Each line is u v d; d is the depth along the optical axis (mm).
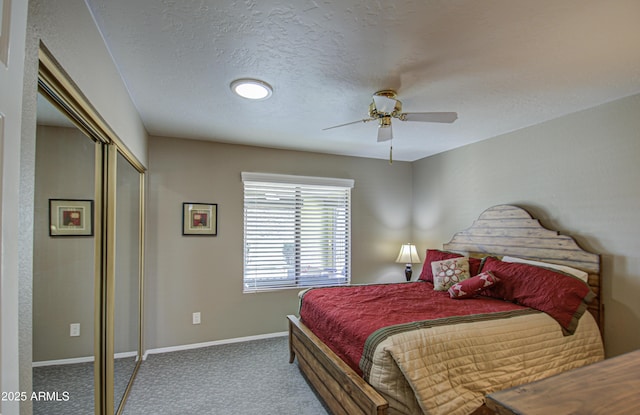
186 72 2070
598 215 2617
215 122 3080
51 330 1522
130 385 2725
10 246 691
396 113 2293
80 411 1788
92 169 1899
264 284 3984
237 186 3881
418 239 4773
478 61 1923
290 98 2490
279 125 3174
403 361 1717
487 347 1954
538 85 2256
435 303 2639
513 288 2727
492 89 2320
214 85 2262
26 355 900
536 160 3123
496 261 3143
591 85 2258
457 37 1675
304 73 2084
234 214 3850
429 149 4199
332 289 3203
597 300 2547
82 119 1575
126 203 2607
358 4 1422
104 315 2002
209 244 3725
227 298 3779
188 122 3082
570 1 1389
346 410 1947
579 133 2770
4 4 667
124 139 2230
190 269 3631
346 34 1652
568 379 964
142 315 3281
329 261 4383
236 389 2678
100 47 1637
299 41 1720
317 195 4352
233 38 1695
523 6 1424
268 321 3971
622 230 2465
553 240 2883
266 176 3980
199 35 1667
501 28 1592
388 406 1652
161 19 1533
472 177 3865
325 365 2283
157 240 3506
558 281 2500
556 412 803
